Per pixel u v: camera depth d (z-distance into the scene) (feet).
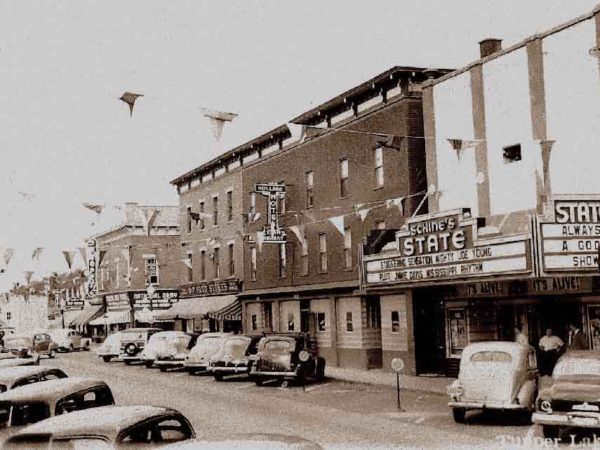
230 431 49.34
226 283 137.28
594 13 64.85
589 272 59.06
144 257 185.68
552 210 59.00
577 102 66.33
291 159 115.34
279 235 112.16
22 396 29.66
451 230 68.69
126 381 91.15
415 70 86.99
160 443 24.13
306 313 112.47
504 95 73.77
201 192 152.66
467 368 53.06
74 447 22.25
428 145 83.92
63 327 236.02
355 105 98.53
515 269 61.16
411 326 86.69
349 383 83.15
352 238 98.22
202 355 99.09
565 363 45.16
